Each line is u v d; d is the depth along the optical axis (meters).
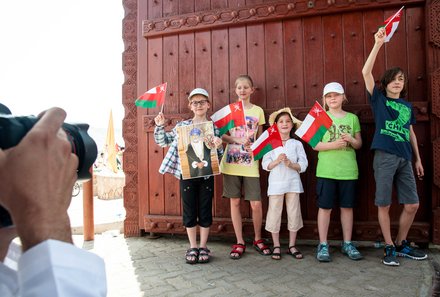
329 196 3.11
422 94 3.24
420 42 3.24
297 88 3.52
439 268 2.78
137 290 2.46
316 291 2.37
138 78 3.93
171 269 2.89
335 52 3.43
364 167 3.34
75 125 0.68
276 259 3.06
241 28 3.66
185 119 3.73
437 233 3.09
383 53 3.31
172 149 3.24
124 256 3.27
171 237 3.92
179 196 3.79
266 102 3.60
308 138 3.11
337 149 3.12
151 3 3.91
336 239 3.37
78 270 0.47
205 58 3.76
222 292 2.39
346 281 2.53
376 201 2.95
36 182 0.47
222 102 3.71
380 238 3.26
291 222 3.21
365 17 3.37
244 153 3.30
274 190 3.18
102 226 4.64
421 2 3.21
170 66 3.85
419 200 3.22
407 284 2.44
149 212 3.87
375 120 3.02
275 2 3.52
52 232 0.47
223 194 3.38
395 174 2.98
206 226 3.15
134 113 3.96
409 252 2.98
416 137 3.23
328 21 3.45
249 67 3.64
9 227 0.57
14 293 0.54
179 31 3.79
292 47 3.54
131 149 3.96
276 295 2.32
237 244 3.29
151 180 3.87
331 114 3.24
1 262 0.56
